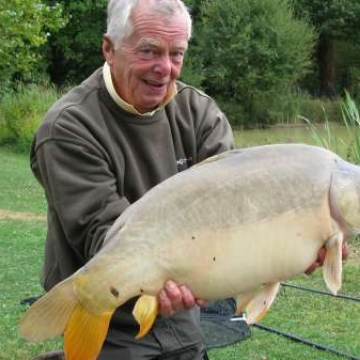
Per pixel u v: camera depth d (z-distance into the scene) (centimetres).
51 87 2741
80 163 271
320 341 618
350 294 737
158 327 293
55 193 272
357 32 4128
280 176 238
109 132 280
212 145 301
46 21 2050
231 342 595
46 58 3472
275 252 235
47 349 589
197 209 232
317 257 243
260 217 233
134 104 279
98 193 269
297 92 3622
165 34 267
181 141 298
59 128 272
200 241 230
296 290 744
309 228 238
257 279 236
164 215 233
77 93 283
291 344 611
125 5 270
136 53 270
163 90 277
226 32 3297
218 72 3303
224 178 235
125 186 284
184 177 238
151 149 288
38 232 1007
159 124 290
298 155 244
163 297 231
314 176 240
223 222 231
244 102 3388
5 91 2366
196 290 233
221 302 624
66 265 285
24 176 1573
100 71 291
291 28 3322
